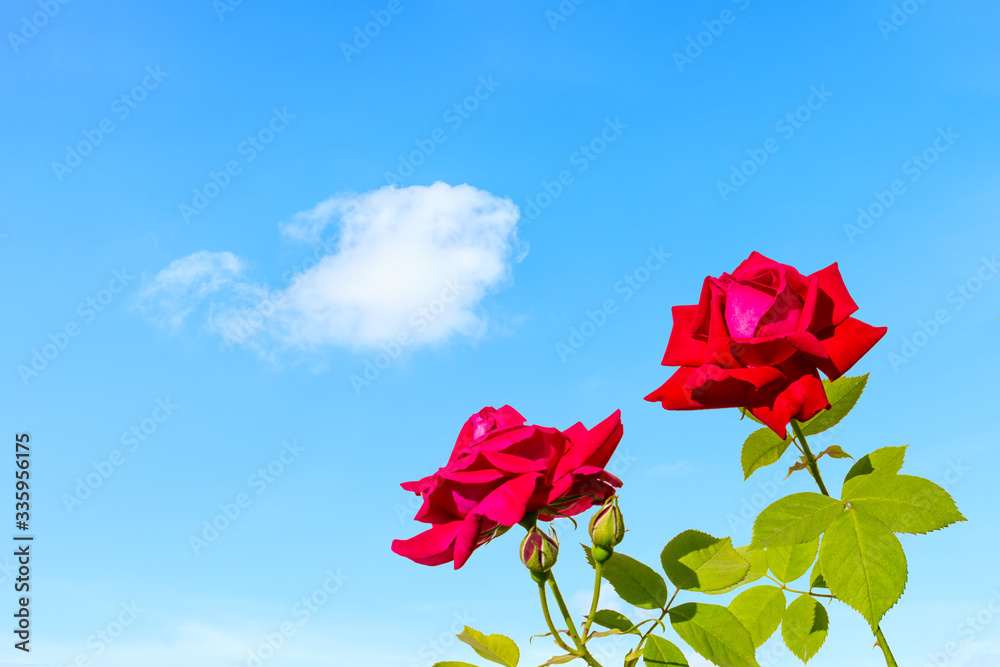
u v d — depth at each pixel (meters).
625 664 0.87
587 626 0.86
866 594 0.84
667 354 0.91
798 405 0.87
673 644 0.87
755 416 0.88
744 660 0.86
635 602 0.88
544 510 0.88
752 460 0.95
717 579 0.89
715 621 0.87
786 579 0.95
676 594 0.88
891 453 0.88
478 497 0.86
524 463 0.85
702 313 0.89
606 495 0.88
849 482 0.88
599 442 0.86
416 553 0.87
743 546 0.95
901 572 0.84
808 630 0.93
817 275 0.90
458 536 0.86
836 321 0.89
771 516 0.87
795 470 0.92
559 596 0.86
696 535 0.90
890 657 0.90
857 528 0.85
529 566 0.85
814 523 0.86
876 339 0.88
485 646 0.88
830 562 0.85
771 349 0.87
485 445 0.86
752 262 0.91
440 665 0.88
